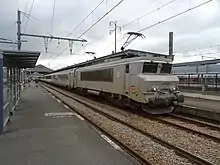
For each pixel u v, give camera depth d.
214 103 18.08
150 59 14.75
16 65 17.14
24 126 10.21
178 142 8.47
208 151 7.44
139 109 15.83
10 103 12.68
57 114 13.65
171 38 24.44
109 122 11.83
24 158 6.20
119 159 6.19
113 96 18.56
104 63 20.77
